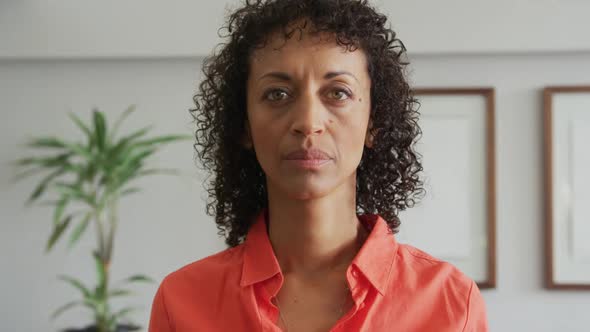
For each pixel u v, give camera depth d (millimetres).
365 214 1023
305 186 840
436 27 3029
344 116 858
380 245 944
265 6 929
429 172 3088
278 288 918
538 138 3076
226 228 1143
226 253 1046
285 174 851
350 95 868
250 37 924
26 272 3154
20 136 3154
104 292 2830
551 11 3014
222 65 1026
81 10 3082
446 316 916
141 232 3143
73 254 3156
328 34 862
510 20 3021
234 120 1025
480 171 3074
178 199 3145
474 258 3068
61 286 3154
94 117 2830
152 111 3145
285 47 858
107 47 3070
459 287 947
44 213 3162
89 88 3158
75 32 3078
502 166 3084
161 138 2865
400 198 1109
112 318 2861
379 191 1080
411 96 1090
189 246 3133
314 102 841
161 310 1021
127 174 2891
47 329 3143
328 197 899
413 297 921
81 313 3152
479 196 3072
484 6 3027
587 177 3033
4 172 3150
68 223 2873
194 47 3053
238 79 991
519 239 3072
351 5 932
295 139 838
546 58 3084
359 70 892
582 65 3076
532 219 3070
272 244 959
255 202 1094
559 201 3045
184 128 3137
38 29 3082
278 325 912
